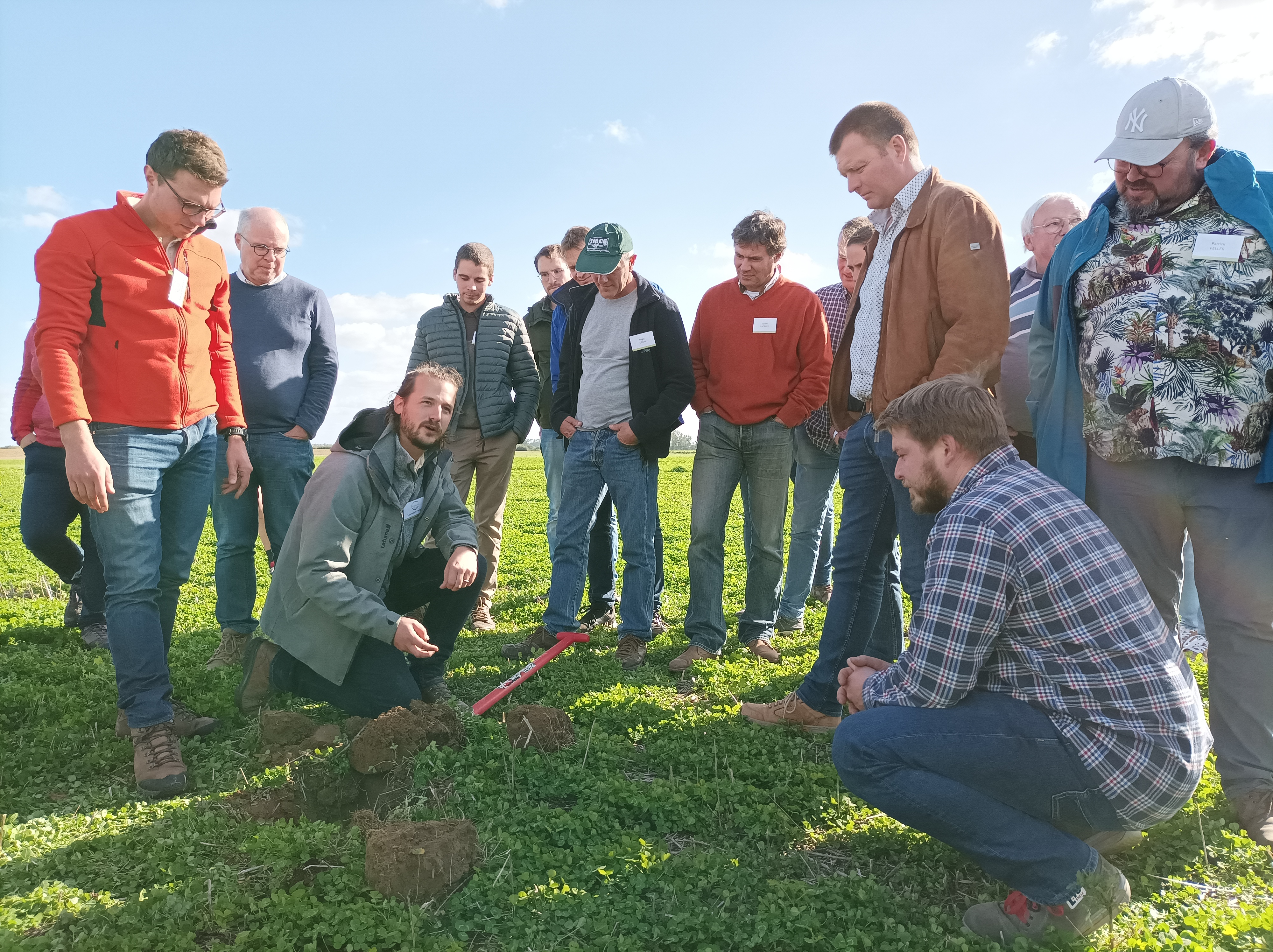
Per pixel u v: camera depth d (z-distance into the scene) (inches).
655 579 253.6
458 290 245.0
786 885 104.3
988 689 104.5
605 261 201.9
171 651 215.6
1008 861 97.5
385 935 93.6
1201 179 126.5
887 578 163.2
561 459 263.7
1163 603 135.0
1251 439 122.3
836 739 108.8
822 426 228.1
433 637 174.2
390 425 158.1
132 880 105.5
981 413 106.7
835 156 153.5
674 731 161.2
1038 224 186.1
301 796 130.6
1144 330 126.5
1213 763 143.6
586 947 93.4
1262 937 89.7
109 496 140.8
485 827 117.6
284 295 210.5
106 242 142.0
